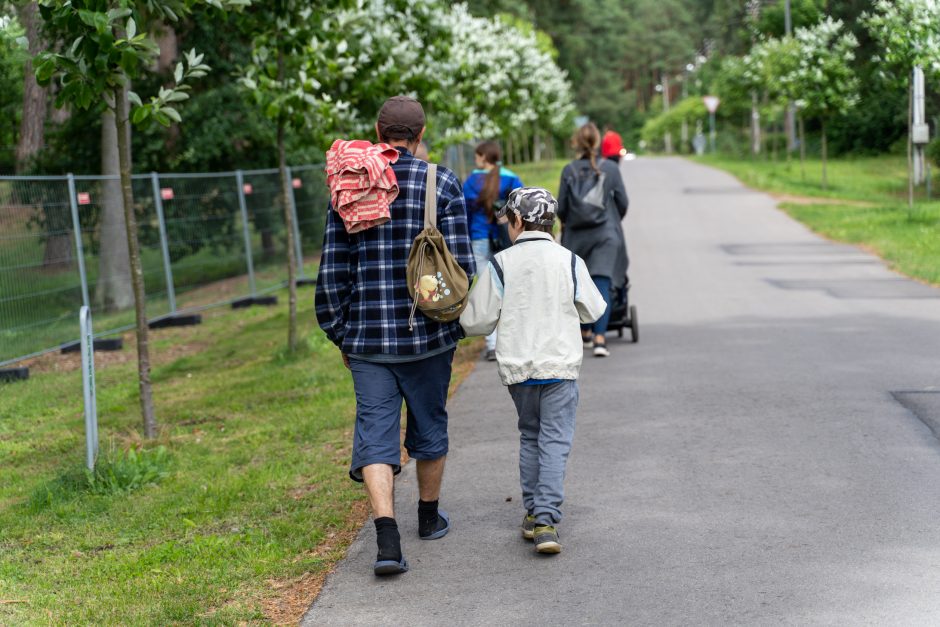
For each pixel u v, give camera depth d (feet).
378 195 19.44
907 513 21.66
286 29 44.65
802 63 147.23
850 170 187.93
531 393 20.88
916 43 90.17
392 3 62.03
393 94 57.57
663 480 24.82
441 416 20.85
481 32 115.55
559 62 310.24
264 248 78.07
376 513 19.39
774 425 29.40
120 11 28.32
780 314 50.42
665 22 507.30
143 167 96.68
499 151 40.06
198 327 65.57
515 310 20.79
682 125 409.49
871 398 32.07
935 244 76.02
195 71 31.68
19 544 24.17
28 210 51.96
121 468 28.48
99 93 30.45
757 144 270.05
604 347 41.19
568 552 20.45
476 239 40.01
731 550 20.03
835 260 73.31
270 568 20.66
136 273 33.88
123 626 18.11
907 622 16.47
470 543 21.36
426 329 19.71
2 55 76.23
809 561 19.27
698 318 50.49
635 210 121.29
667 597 17.93
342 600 18.65
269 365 47.85
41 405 42.86
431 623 17.43
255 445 32.12
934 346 40.32
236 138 96.37
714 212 115.24
